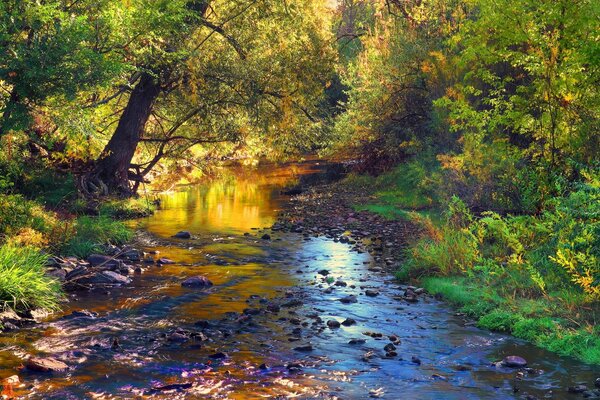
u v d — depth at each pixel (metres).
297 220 19.39
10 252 10.77
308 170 36.12
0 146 18.23
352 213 20.14
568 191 12.31
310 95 24.44
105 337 8.55
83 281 11.34
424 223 13.35
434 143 22.42
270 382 7.05
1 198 14.39
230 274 12.37
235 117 25.09
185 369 7.42
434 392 6.82
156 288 11.23
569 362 7.73
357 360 7.79
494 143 14.96
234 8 23.75
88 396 6.61
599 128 12.81
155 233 17.08
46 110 14.34
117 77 18.06
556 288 9.93
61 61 13.45
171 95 25.27
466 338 8.63
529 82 17.25
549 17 13.01
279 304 10.25
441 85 20.97
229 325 9.13
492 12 13.84
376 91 25.75
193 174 33.47
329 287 11.32
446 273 11.60
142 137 25.50
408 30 25.64
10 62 13.02
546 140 14.29
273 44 24.05
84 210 19.45
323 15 25.27
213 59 23.59
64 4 15.80
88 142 21.20
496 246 12.01
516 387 6.95
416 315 9.69
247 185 30.23
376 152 26.95
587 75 12.99
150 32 18.78
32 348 8.08
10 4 13.43
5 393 6.58
